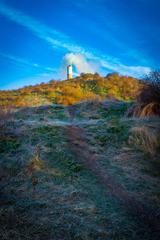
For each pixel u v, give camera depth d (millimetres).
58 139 9242
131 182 6691
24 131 9938
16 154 8289
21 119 12180
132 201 5867
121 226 5070
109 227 5055
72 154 8148
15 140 9195
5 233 4801
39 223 5145
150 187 6488
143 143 8344
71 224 5133
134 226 5070
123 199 5953
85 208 5617
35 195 6199
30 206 5742
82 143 9000
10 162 7793
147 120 10258
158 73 11977
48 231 4922
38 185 6621
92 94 30797
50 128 10273
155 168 7285
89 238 4762
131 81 37188
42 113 14930
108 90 32531
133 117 11328
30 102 25906
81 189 6359
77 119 13625
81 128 10508
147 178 6879
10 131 9883
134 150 8266
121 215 5402
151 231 4930
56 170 7312
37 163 7520
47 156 8070
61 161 7750
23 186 6617
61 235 4832
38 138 9320
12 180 6914
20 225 5062
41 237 4762
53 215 5418
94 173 7105
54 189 6414
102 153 8336
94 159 7898
